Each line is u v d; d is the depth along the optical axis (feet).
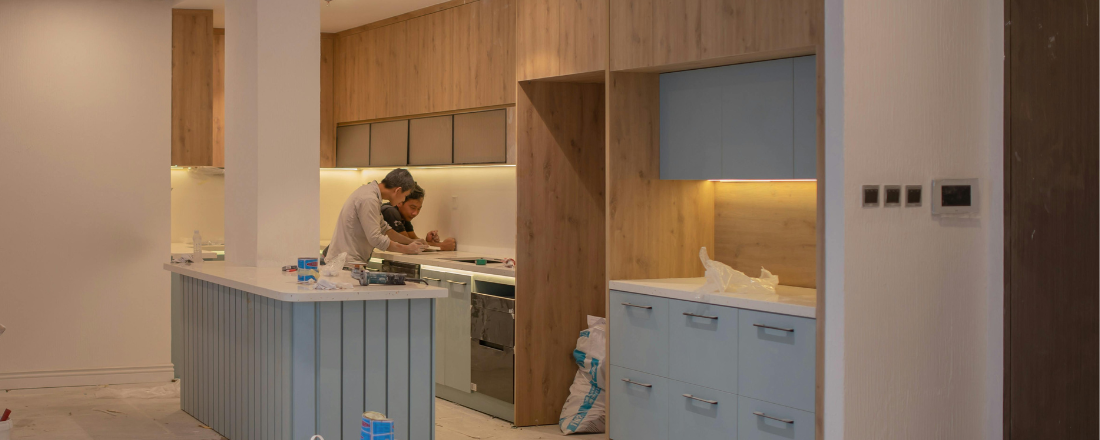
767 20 11.43
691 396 12.54
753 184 14.28
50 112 18.94
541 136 16.29
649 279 14.25
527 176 16.15
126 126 19.51
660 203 14.40
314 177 15.20
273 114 14.80
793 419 11.00
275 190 14.85
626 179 14.05
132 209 19.61
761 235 14.11
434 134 19.92
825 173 10.40
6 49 18.61
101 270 19.40
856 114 10.22
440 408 17.66
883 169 10.50
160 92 19.79
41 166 18.92
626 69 13.71
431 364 12.37
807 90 11.72
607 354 14.19
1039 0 11.02
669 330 12.92
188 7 20.84
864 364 10.39
